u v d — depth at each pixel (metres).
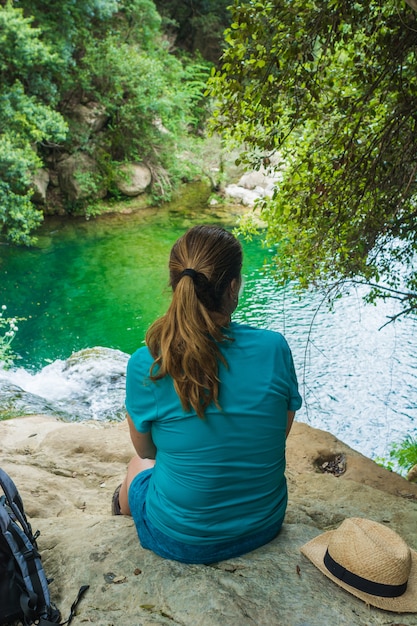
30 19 17.95
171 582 2.05
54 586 2.13
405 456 9.17
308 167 5.78
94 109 23.30
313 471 4.27
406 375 12.73
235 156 26.78
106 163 24.19
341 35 5.19
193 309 1.78
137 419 1.94
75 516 3.56
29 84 19.86
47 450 4.90
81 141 22.86
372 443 10.68
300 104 5.30
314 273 6.48
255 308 15.80
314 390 12.23
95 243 20.94
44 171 22.31
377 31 4.95
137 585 2.06
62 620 1.97
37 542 2.48
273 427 1.95
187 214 24.56
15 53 18.11
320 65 5.20
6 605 1.98
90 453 4.84
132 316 15.84
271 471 2.03
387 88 5.26
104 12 22.42
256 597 1.97
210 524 2.03
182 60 31.23
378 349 13.74
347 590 2.03
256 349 1.91
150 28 27.16
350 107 5.61
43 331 14.91
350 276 6.24
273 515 2.13
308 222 6.11
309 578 2.09
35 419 6.22
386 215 5.79
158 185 25.47
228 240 1.84
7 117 18.11
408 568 2.03
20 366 13.08
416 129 5.33
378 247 6.29
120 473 4.48
